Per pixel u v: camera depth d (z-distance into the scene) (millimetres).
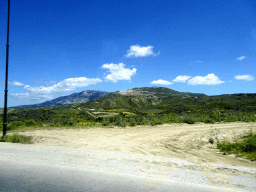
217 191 3680
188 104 122938
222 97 124250
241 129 17453
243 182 4270
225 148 9297
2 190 3562
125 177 4363
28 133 14438
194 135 14328
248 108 59031
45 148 7926
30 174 4469
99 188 3730
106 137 12977
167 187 3832
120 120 22672
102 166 5203
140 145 10391
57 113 51625
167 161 6488
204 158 7512
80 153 7066
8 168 4855
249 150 8711
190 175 4684
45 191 3568
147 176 4465
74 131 16031
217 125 21281
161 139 12539
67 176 4371
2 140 10117
